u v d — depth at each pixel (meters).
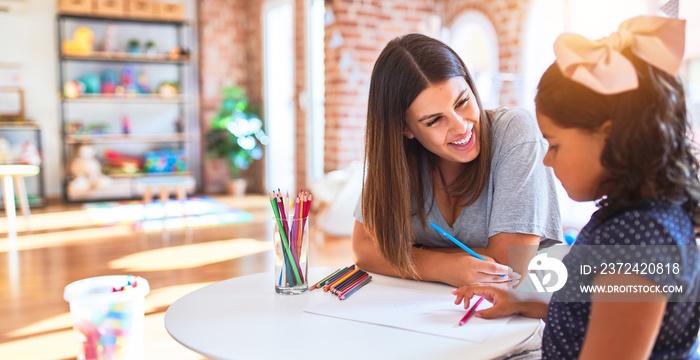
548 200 1.42
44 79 7.11
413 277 1.41
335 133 5.59
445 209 1.49
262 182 7.68
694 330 0.85
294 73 6.71
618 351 0.76
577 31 4.29
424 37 1.37
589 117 0.80
